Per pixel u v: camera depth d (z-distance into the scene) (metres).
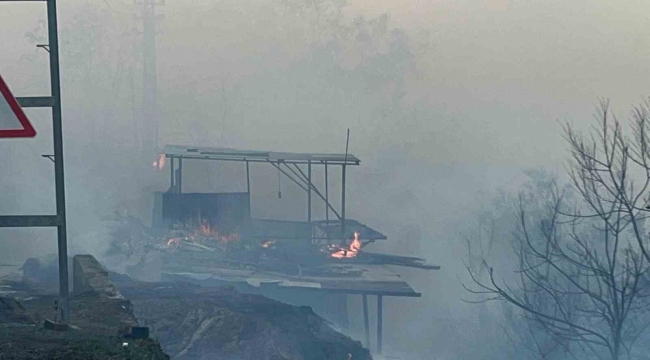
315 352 39.16
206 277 59.09
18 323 25.66
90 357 18.47
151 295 42.97
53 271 55.25
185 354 33.66
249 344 35.34
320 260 70.56
